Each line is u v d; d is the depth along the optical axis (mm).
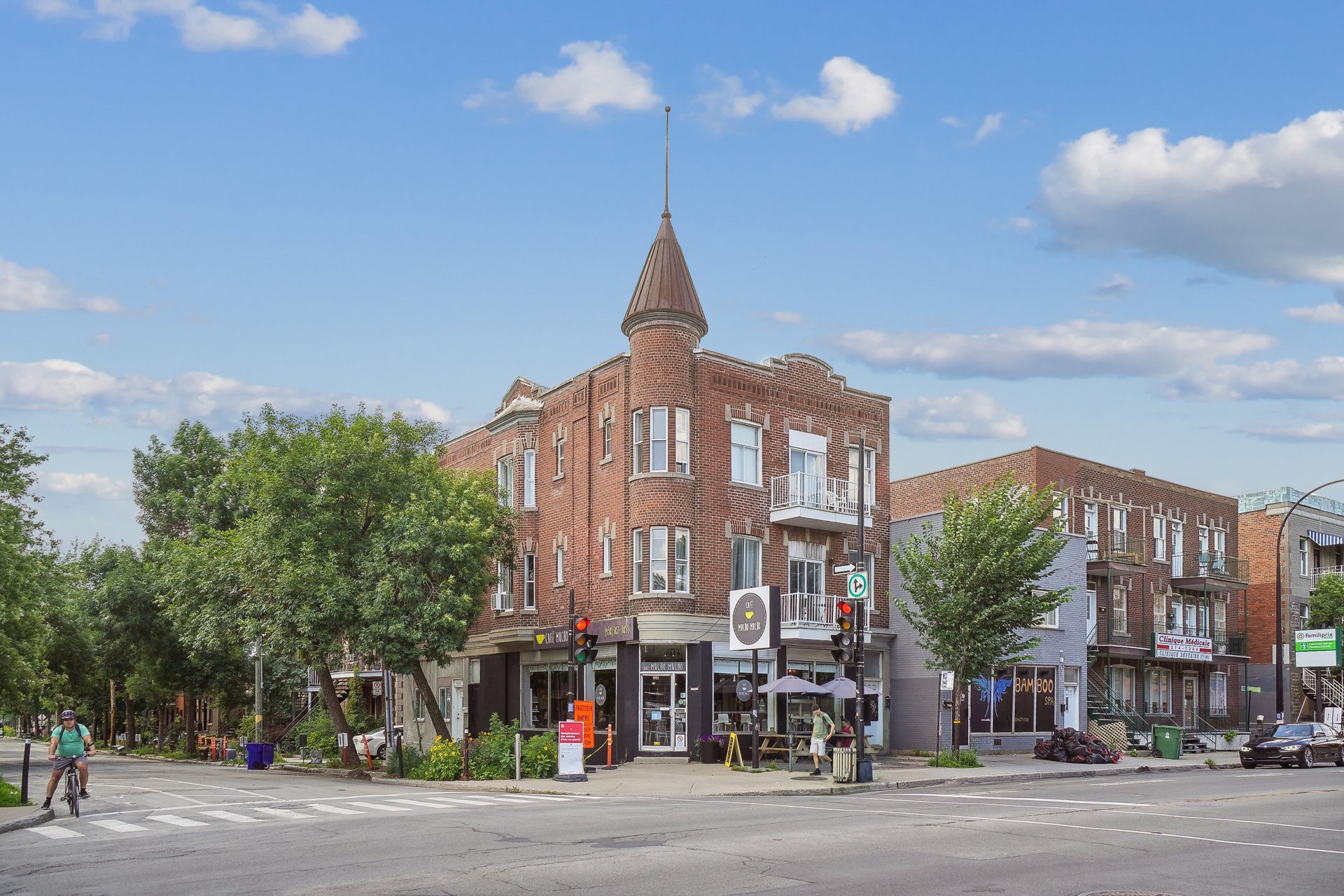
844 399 39312
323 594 32562
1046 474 43688
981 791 24484
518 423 40844
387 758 34281
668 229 36375
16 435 36062
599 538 36312
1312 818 18125
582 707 30141
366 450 34156
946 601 32500
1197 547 51406
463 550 33406
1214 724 51312
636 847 14086
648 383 34719
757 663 31984
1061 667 41500
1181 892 11203
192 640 39250
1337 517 59719
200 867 13250
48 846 15953
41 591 36344
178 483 53938
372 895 11070
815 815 18328
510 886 11383
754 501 36094
